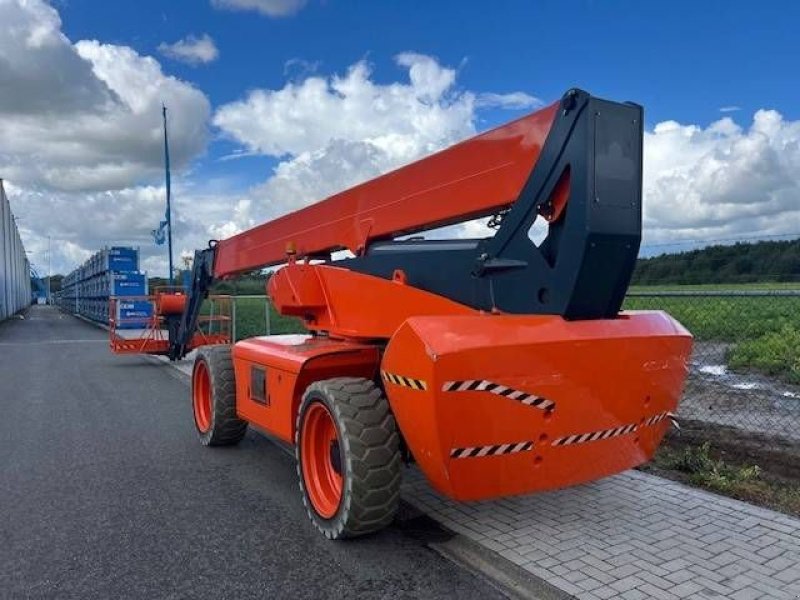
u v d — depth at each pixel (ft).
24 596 12.42
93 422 28.48
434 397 11.39
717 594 11.75
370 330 16.75
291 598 12.28
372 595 12.34
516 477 12.63
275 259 23.62
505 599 12.07
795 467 18.97
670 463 19.43
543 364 12.06
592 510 15.93
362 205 17.83
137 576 13.23
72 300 186.50
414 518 15.84
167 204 79.77
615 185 12.01
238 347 21.11
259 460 22.00
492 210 14.03
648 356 13.37
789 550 13.56
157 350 49.39
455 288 14.78
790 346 37.27
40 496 18.28
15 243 222.89
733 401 27.81
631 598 11.64
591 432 13.15
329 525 14.65
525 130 12.87
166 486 19.16
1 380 42.11
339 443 14.21
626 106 12.18
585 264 11.96
